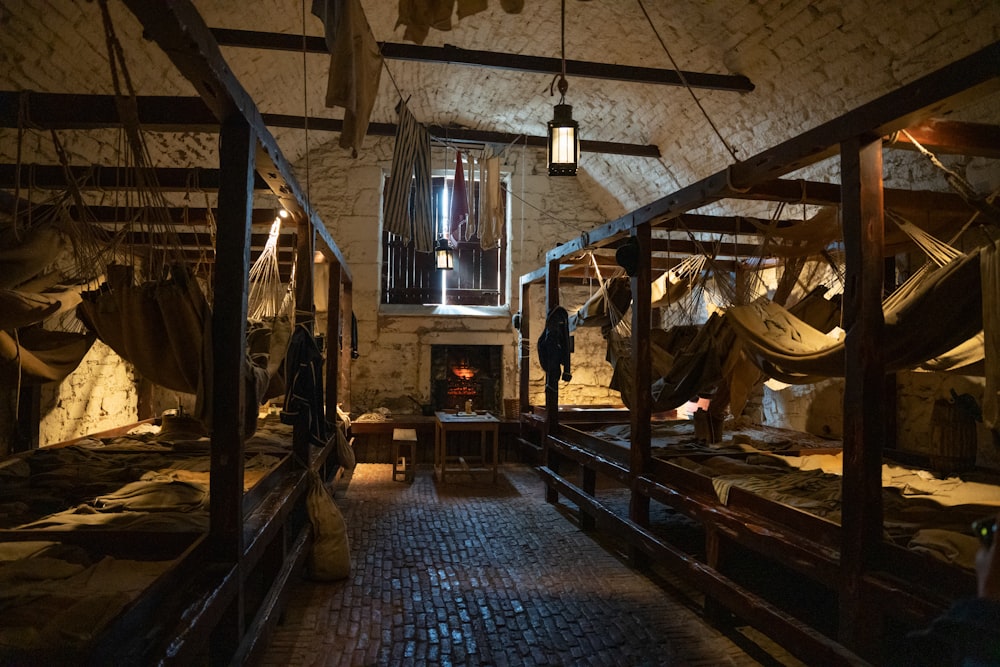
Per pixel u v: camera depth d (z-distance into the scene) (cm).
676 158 652
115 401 556
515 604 320
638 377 392
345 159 799
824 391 559
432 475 655
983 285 213
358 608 312
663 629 293
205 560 210
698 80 491
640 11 484
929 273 291
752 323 348
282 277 647
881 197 221
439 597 328
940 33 356
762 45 453
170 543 224
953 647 96
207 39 168
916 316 236
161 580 177
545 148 838
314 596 326
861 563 215
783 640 240
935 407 369
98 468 351
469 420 638
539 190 834
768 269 603
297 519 358
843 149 226
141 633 162
